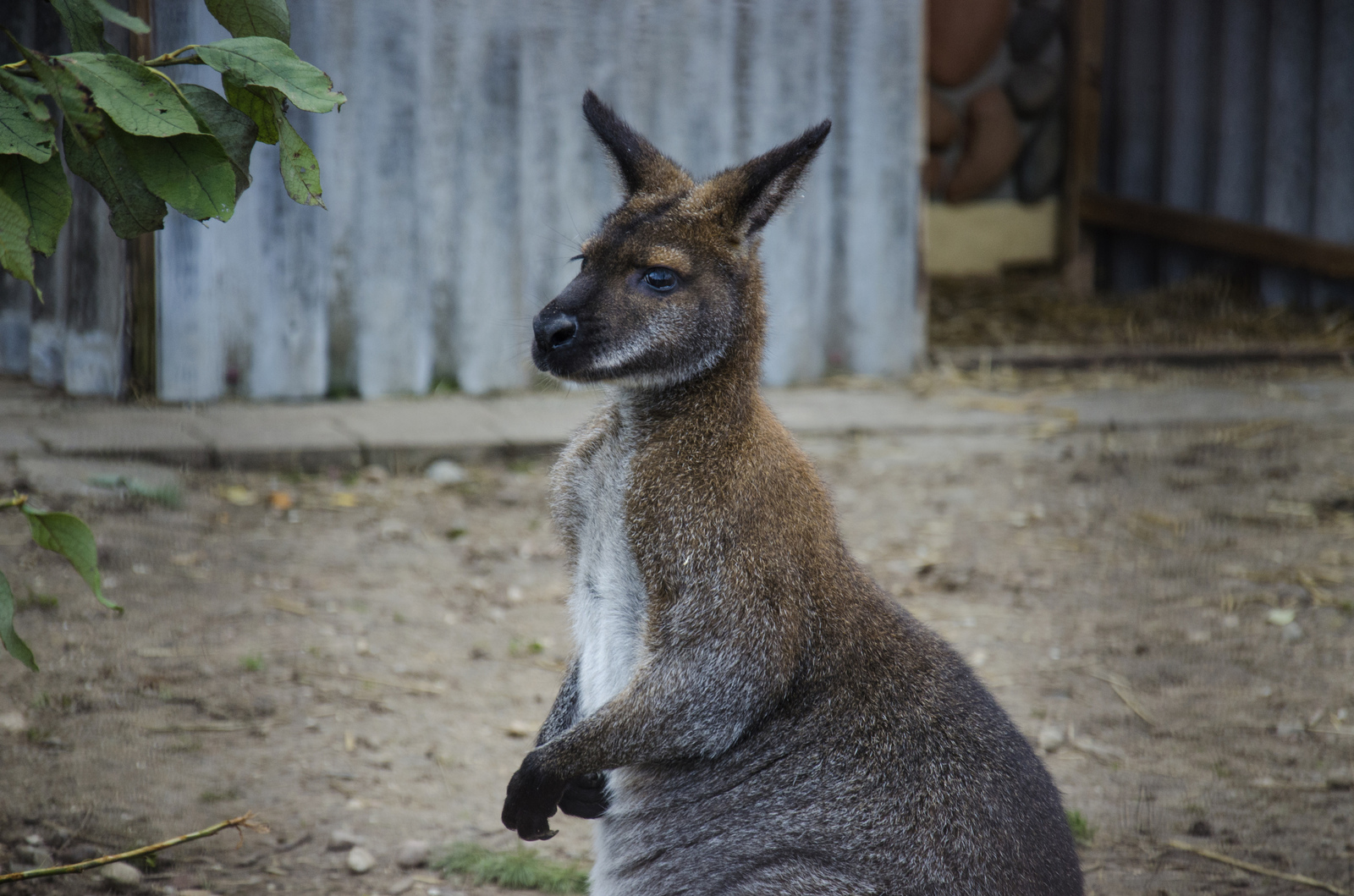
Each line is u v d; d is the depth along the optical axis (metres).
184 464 14.45
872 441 16.97
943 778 5.92
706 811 6.22
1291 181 24.30
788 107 18.56
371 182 16.95
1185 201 25.33
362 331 17.25
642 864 6.38
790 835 5.99
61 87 4.44
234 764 8.76
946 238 26.17
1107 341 22.16
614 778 6.59
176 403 16.33
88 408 15.84
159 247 15.99
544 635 11.32
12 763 8.41
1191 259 25.50
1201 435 17.48
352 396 17.38
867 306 19.52
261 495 14.00
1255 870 7.96
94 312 16.14
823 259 19.17
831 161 18.91
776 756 6.16
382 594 11.84
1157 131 25.64
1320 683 10.70
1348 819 8.64
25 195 4.80
